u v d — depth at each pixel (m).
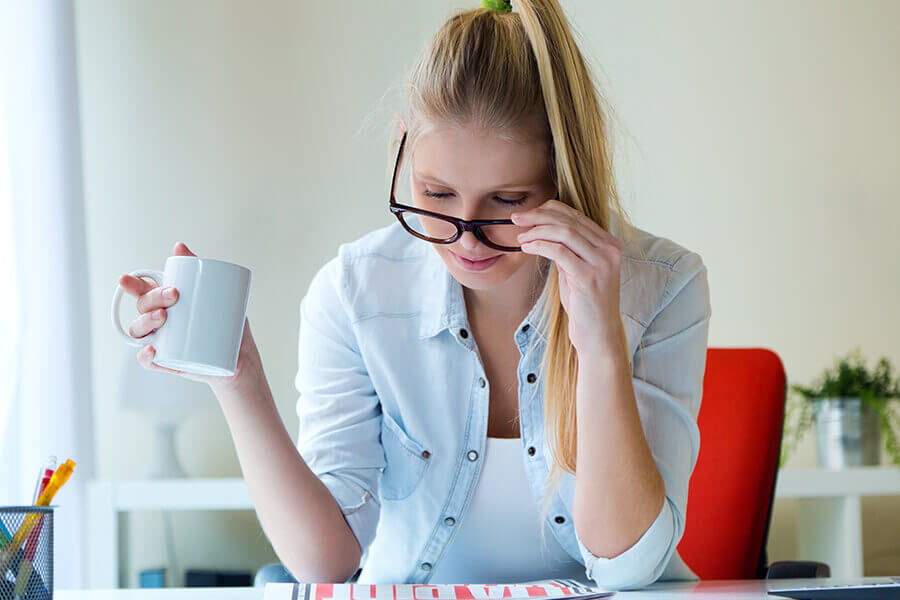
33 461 2.57
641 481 1.08
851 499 2.53
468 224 1.08
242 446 1.15
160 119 3.06
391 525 1.33
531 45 1.10
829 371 2.89
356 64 3.09
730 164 3.12
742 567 1.72
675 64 3.13
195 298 0.91
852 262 3.11
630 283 1.26
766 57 3.15
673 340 1.26
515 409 1.31
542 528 1.23
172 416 2.81
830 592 0.94
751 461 1.74
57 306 2.65
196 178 3.04
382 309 1.32
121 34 3.07
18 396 2.58
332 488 1.23
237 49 3.09
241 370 1.12
